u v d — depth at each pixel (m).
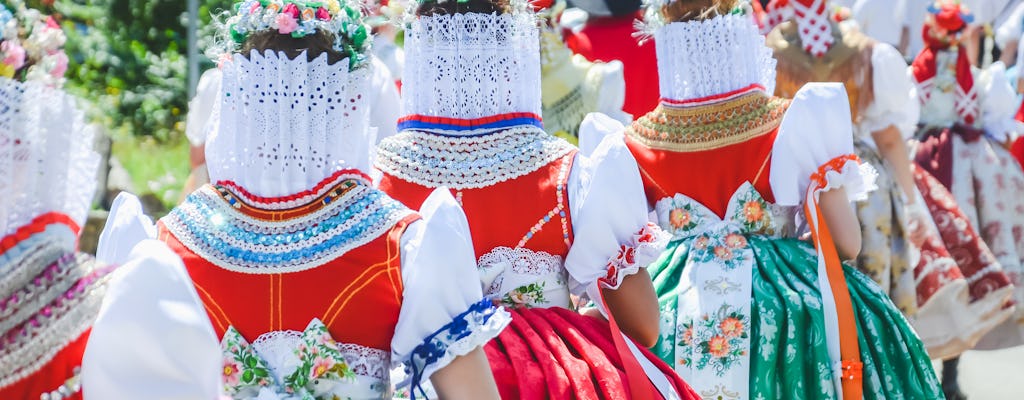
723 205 3.45
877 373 3.29
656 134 3.53
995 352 6.19
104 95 7.34
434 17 2.76
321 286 2.16
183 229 2.24
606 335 2.74
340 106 2.25
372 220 2.21
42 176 1.78
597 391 2.56
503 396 2.52
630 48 5.42
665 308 3.40
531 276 2.69
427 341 2.13
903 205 4.64
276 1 2.25
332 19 2.26
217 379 1.76
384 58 4.42
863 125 4.61
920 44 6.72
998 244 5.32
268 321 2.16
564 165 2.75
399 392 2.56
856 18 6.74
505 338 2.60
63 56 1.84
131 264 1.73
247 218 2.23
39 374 1.72
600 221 2.69
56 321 1.73
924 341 4.79
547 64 4.68
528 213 2.69
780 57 4.50
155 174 7.71
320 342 2.14
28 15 1.81
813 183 3.32
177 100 7.39
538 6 3.03
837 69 4.46
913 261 4.76
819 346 3.24
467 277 2.18
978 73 5.52
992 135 5.51
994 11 7.31
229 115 2.27
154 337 1.69
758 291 3.32
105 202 7.55
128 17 7.44
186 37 7.45
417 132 2.79
